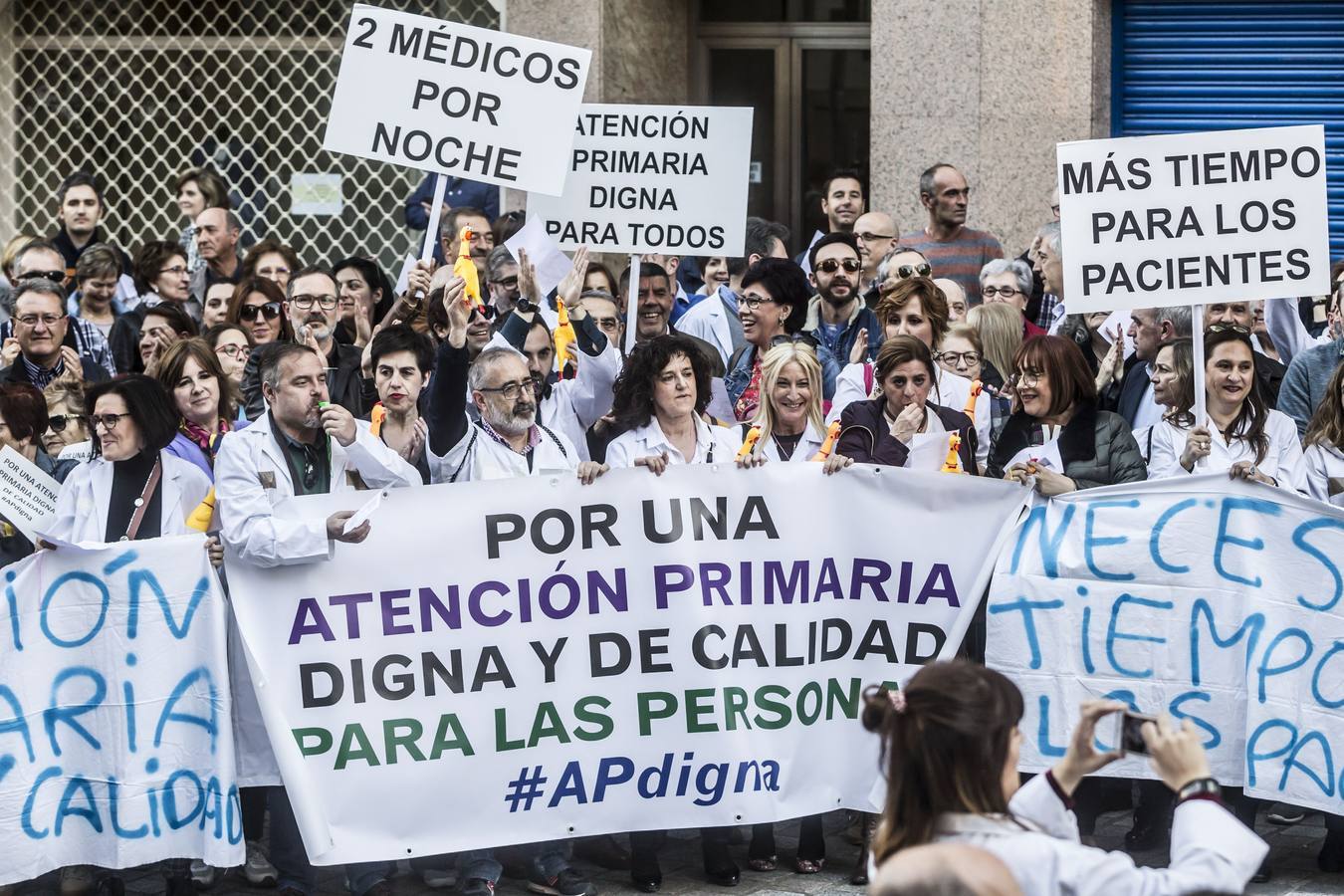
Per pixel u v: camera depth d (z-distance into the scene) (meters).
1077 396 11.09
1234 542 10.33
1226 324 12.41
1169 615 10.39
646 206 13.73
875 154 18.61
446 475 10.56
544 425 11.30
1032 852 5.36
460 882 10.20
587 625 10.24
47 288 13.54
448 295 10.47
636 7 19.50
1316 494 11.29
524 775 10.15
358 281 14.52
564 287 12.72
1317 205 11.13
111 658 9.84
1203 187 11.24
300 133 19.92
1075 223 11.38
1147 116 18.98
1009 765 5.54
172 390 11.52
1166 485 10.43
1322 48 18.66
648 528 10.29
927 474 10.55
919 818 5.49
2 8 20.50
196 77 20.14
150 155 20.34
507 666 10.15
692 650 10.31
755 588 10.39
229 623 9.95
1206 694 10.34
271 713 9.81
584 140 13.77
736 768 10.31
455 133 12.36
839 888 10.37
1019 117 18.28
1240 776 10.34
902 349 10.96
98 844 9.89
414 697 10.04
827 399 13.89
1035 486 10.59
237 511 9.80
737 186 13.66
